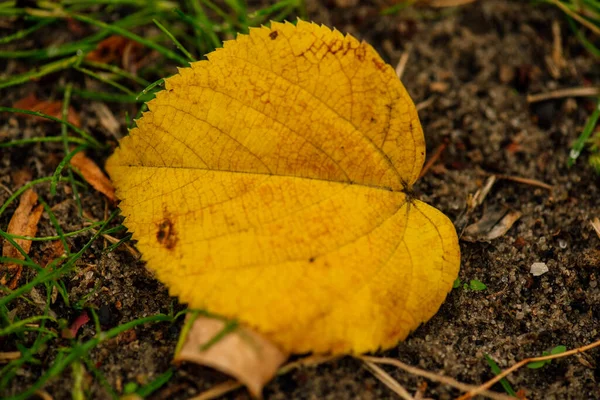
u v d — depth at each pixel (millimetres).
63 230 249
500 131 263
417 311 231
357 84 234
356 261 230
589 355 240
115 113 265
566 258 249
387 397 234
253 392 222
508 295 245
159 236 232
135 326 239
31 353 232
